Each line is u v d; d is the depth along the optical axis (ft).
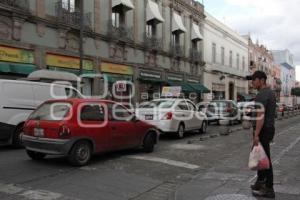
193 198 22.76
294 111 164.86
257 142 21.83
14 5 63.41
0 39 61.98
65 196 23.44
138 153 39.75
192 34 130.72
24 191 24.14
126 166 32.96
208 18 145.69
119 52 91.71
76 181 27.09
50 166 31.83
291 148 42.37
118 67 91.25
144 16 102.12
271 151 40.11
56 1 73.05
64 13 73.77
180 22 119.44
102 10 85.76
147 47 101.60
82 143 32.30
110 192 24.86
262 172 22.54
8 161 33.63
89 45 81.87
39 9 69.05
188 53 128.67
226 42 167.02
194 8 132.36
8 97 41.52
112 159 35.91
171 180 28.78
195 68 134.62
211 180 27.27
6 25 63.10
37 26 68.85
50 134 31.71
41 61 69.67
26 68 65.92
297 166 31.81
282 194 23.04
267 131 21.88
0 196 23.02
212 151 42.16
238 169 31.32
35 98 44.21
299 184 25.58
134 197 24.11
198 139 53.42
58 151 31.30
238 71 182.60
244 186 25.32
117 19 92.53
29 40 67.36
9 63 63.62
